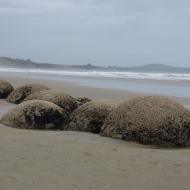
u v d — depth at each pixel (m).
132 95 21.56
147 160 7.96
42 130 10.89
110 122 10.04
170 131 9.51
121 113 9.91
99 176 6.97
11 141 9.02
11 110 11.40
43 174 6.95
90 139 9.63
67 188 6.46
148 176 7.07
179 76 52.75
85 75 52.25
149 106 9.75
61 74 55.03
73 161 7.67
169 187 6.66
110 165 7.54
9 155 7.88
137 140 9.57
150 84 32.78
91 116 10.72
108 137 9.90
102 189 6.48
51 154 8.03
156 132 9.48
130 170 7.32
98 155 8.13
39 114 11.09
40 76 45.19
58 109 11.31
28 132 10.28
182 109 9.85
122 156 8.16
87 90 24.20
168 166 7.62
